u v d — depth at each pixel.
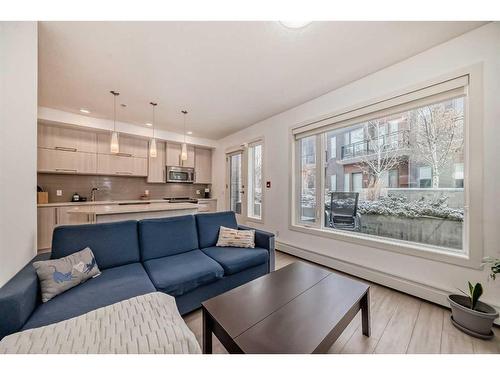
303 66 2.28
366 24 1.68
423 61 2.02
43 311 1.19
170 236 2.19
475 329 1.50
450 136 2.00
